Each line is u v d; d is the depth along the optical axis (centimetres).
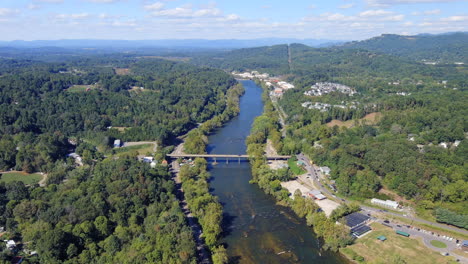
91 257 18025
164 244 18275
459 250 19488
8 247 18138
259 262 19762
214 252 19875
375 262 18700
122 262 17212
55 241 17675
